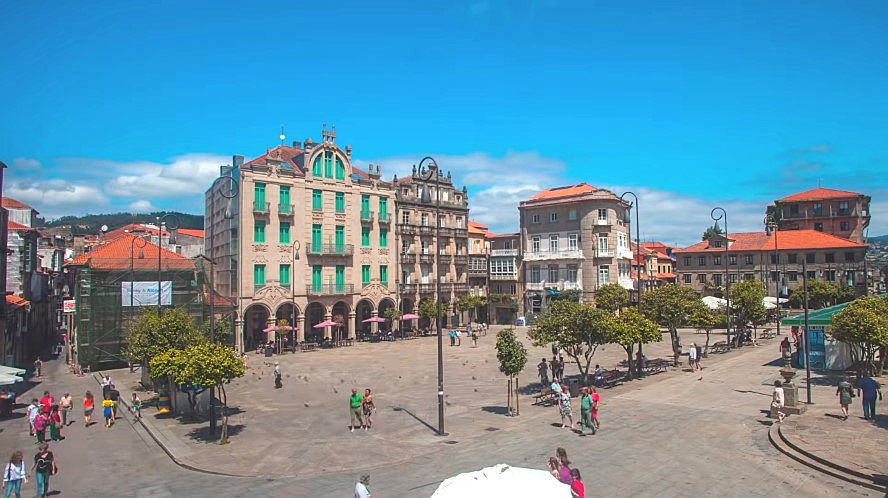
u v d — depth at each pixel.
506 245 91.75
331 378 39.59
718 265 91.00
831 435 20.67
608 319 30.83
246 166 60.22
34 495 17.20
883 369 34.44
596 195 79.69
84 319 45.84
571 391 30.03
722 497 15.70
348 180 68.56
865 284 81.06
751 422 23.61
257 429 25.08
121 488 17.77
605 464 18.64
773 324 71.69
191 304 50.56
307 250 63.88
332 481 17.98
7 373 28.75
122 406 31.11
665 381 33.59
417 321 76.00
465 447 21.41
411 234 76.25
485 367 43.41
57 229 156.88
